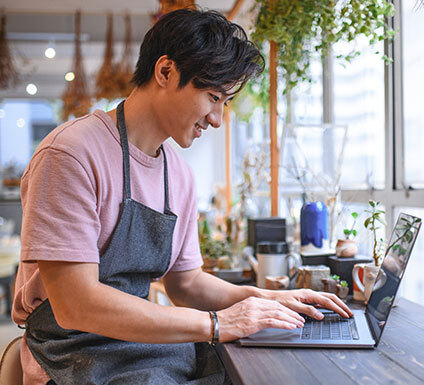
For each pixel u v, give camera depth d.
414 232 1.20
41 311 1.30
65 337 1.29
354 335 1.23
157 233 1.37
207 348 1.45
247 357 1.12
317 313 1.35
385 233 2.30
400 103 2.21
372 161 2.59
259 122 4.43
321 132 2.29
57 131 1.26
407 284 2.26
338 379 0.99
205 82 1.22
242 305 1.27
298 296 1.43
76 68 6.12
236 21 3.72
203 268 2.33
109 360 1.25
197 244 1.60
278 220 2.20
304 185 2.21
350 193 2.66
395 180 2.27
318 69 3.19
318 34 2.02
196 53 1.21
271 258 1.92
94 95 6.18
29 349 1.33
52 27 6.52
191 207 1.56
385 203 2.32
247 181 2.61
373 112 2.57
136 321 1.15
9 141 8.03
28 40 6.71
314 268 1.73
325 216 1.90
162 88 1.29
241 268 2.28
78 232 1.17
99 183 1.25
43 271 1.17
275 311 1.25
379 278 1.40
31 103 8.03
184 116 1.27
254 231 2.19
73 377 1.22
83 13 5.83
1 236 5.14
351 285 1.75
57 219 1.16
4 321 4.50
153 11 4.85
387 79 2.25
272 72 2.31
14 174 7.51
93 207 1.22
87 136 1.27
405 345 1.19
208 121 1.30
